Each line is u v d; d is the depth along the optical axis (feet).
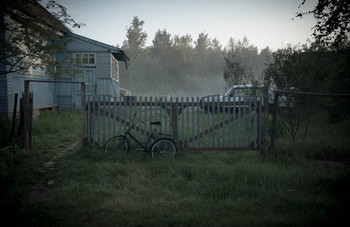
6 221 10.68
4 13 29.37
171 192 14.01
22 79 39.42
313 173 16.57
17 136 25.50
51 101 51.01
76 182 15.65
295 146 22.12
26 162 20.26
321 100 23.73
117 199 12.91
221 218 10.77
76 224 10.33
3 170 17.07
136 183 15.20
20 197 13.74
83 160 20.43
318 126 29.32
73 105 53.16
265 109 21.63
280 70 25.45
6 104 34.78
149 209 11.76
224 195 13.55
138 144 23.16
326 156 20.86
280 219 10.49
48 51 29.12
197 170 17.21
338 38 27.04
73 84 53.26
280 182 15.06
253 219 10.55
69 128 35.53
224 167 17.67
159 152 21.53
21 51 29.04
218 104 22.47
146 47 234.38
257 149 22.12
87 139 23.54
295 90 24.64
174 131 22.43
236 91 41.22
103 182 15.57
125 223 10.42
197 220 10.55
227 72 61.41
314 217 10.68
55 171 18.13
